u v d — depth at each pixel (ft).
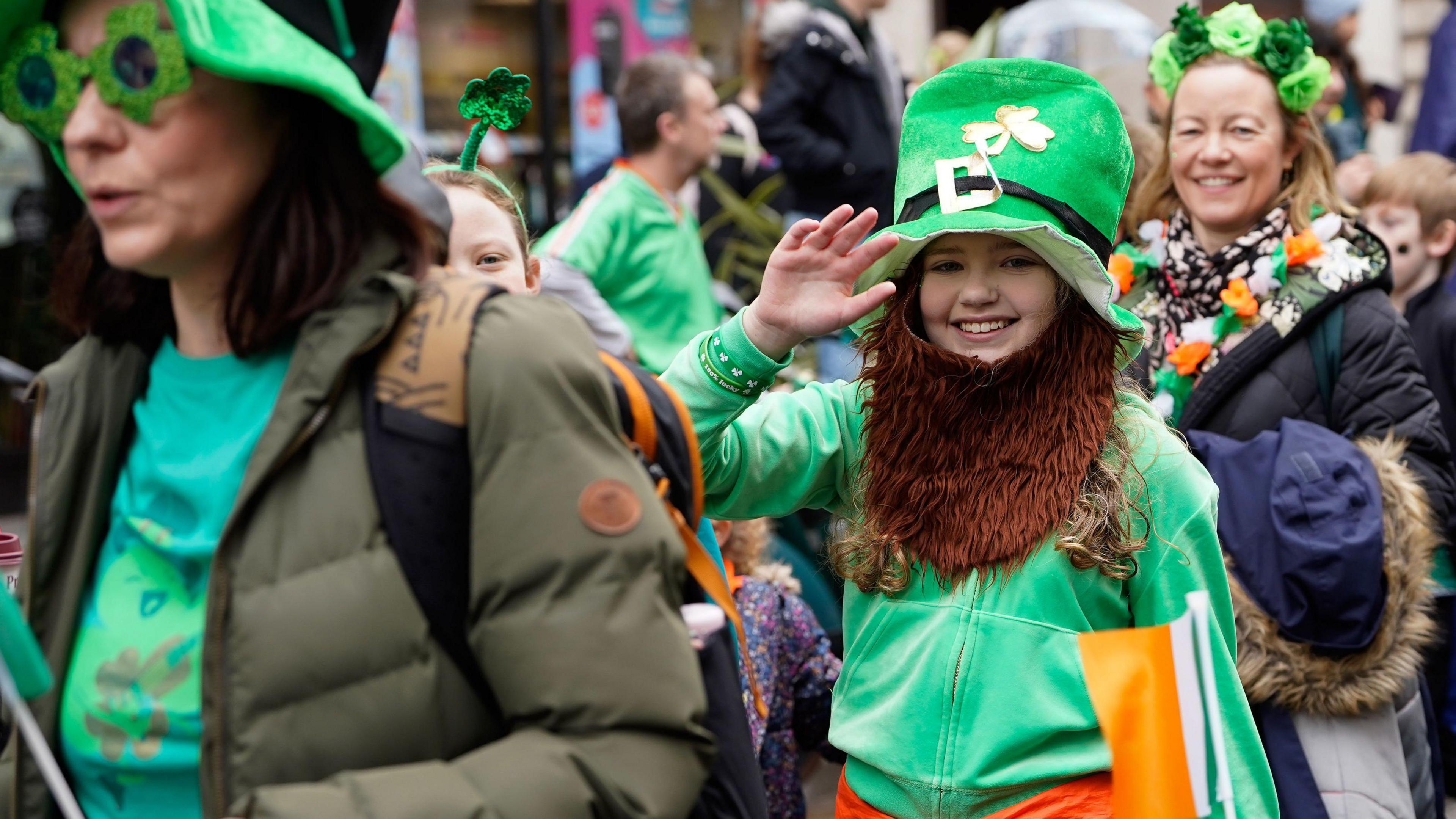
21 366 29.78
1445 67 28.66
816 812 18.07
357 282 5.87
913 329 9.75
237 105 5.76
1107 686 8.46
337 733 5.55
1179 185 14.05
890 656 9.30
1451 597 15.67
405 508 5.63
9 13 5.86
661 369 20.02
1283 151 13.88
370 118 5.78
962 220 9.02
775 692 12.97
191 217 5.73
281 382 6.01
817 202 25.70
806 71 25.23
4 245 29.40
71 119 5.78
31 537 6.37
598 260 19.25
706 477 9.33
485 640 5.59
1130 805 8.29
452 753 5.67
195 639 5.93
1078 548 8.77
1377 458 12.26
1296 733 11.80
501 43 34.37
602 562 5.57
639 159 20.35
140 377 6.47
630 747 5.49
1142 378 11.97
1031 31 25.80
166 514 6.12
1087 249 8.77
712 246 27.91
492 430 5.65
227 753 5.61
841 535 10.08
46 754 5.66
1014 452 9.12
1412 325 19.12
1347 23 31.35
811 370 20.62
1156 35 25.58
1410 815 11.75
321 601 5.57
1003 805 8.80
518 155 35.04
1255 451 12.32
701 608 6.55
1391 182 20.04
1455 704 16.21
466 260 10.17
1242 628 11.78
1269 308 13.42
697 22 36.14
